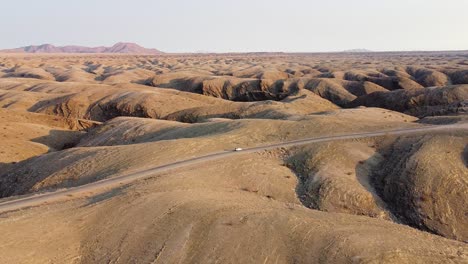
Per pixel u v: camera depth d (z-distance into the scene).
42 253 27.62
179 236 28.97
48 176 49.66
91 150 56.38
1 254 26.55
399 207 43.12
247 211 32.03
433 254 26.22
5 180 54.84
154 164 47.66
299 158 51.56
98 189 40.12
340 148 52.97
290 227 29.34
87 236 29.97
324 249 26.64
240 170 46.97
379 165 50.59
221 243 27.97
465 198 41.91
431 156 47.62
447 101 104.06
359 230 29.30
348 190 43.72
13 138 74.62
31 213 33.25
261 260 26.31
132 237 29.39
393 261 25.03
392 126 62.69
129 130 76.31
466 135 53.03
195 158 49.94
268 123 64.94
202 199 34.59
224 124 67.19
